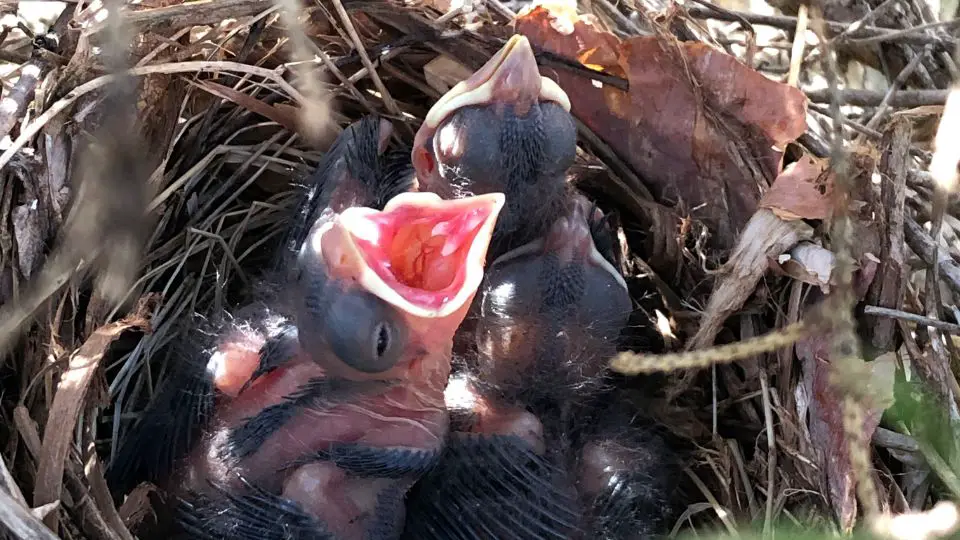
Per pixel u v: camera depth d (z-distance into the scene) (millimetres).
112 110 217
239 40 239
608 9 248
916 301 228
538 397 228
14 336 210
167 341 233
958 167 228
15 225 212
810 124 242
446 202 209
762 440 229
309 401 211
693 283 240
